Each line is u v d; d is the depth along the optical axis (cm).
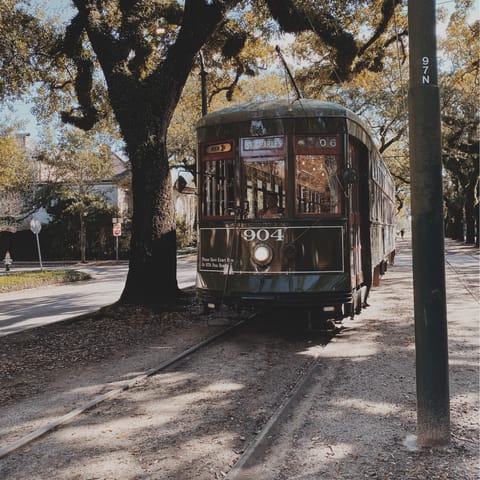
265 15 1570
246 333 917
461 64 2448
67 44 1373
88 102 1513
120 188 4391
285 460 411
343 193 795
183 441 455
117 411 534
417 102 420
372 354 739
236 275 816
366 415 500
